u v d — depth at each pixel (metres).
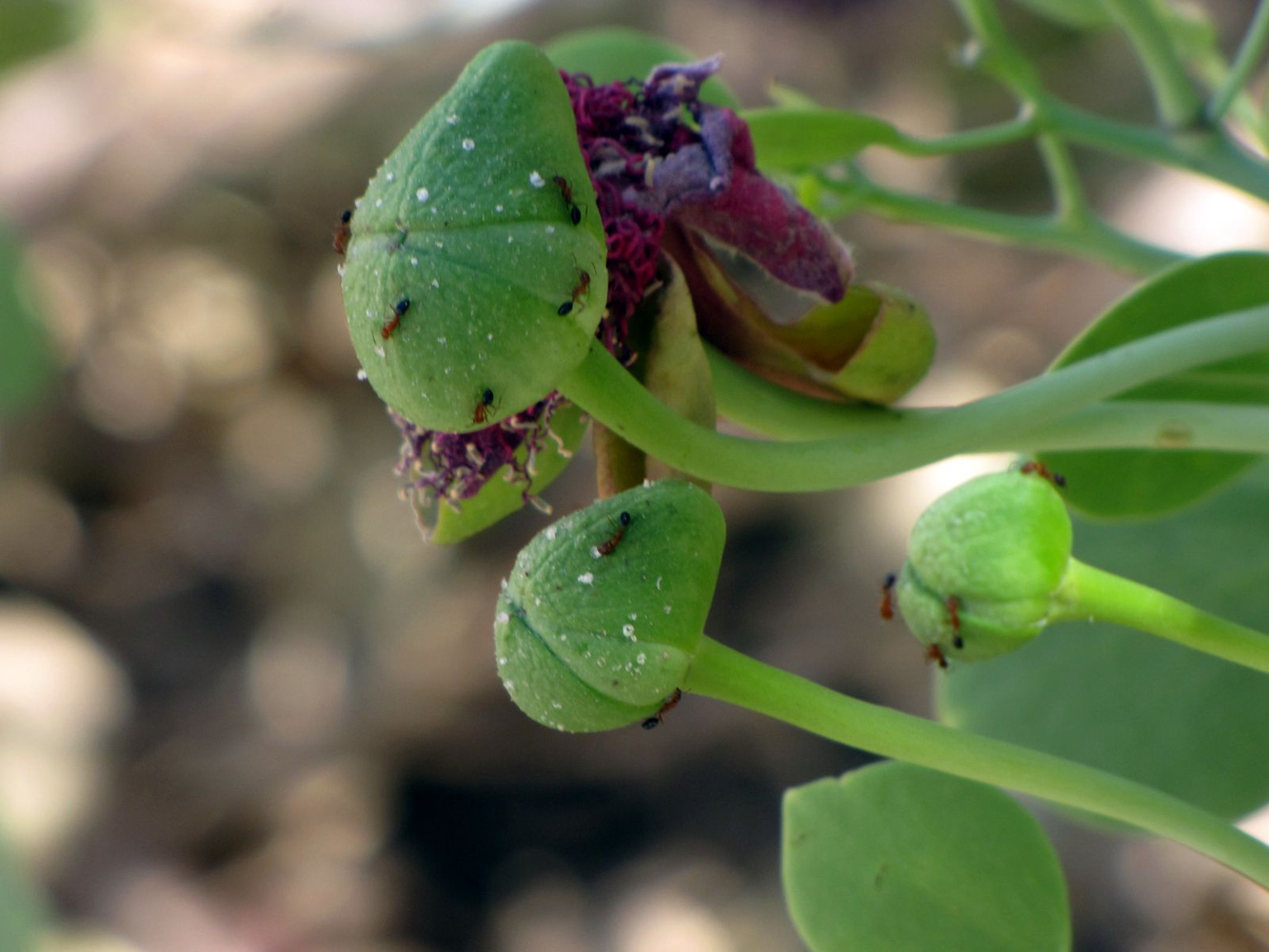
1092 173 0.65
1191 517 0.27
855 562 0.59
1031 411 0.21
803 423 0.21
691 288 0.21
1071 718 0.26
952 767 0.19
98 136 0.64
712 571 0.19
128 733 0.65
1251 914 0.50
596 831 0.61
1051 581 0.19
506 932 0.59
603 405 0.19
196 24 0.37
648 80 0.20
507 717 0.62
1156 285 0.24
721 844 0.58
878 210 0.27
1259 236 0.57
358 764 0.63
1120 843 0.53
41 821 0.61
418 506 0.21
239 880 0.61
